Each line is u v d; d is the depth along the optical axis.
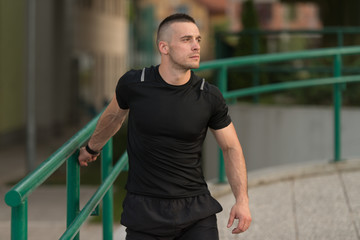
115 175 5.87
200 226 4.46
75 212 4.95
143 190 4.41
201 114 4.33
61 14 37.09
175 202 4.39
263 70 16.34
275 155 14.62
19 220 3.52
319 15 23.83
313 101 16.06
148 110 4.30
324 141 14.20
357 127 13.96
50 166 4.00
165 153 4.35
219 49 17.38
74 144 4.65
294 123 14.44
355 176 9.23
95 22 50.59
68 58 39.47
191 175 4.42
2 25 29.61
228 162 4.52
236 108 15.12
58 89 36.09
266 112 14.73
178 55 4.22
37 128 33.72
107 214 6.57
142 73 4.38
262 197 8.43
